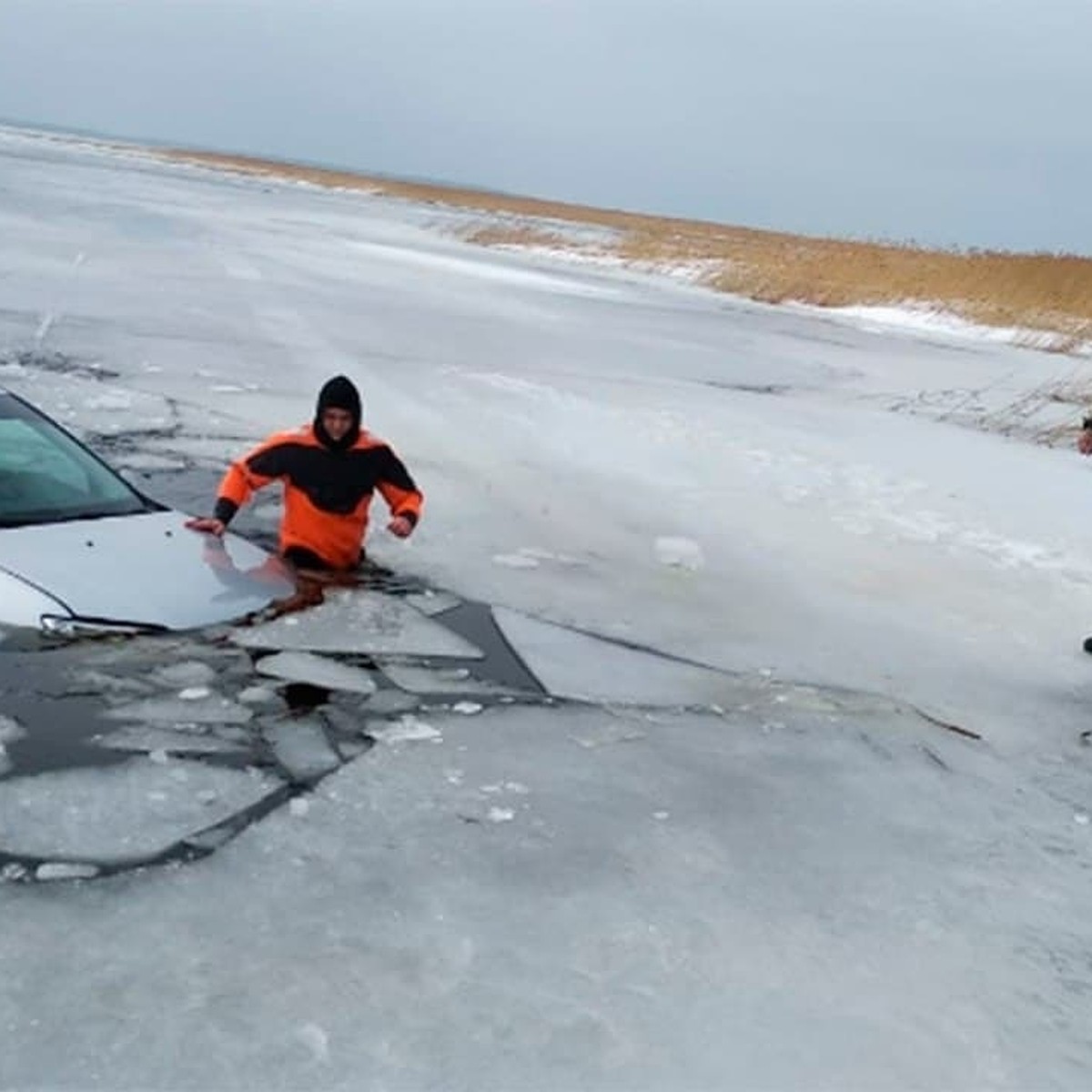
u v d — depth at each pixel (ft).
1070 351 94.12
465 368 50.06
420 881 12.25
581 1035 10.13
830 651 21.67
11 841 12.17
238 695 16.02
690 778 15.46
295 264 90.38
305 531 21.76
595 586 23.68
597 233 218.18
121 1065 9.20
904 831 14.74
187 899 11.46
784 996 11.01
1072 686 21.35
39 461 19.81
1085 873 14.24
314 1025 9.86
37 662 15.88
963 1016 11.05
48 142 405.80
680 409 46.85
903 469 40.29
